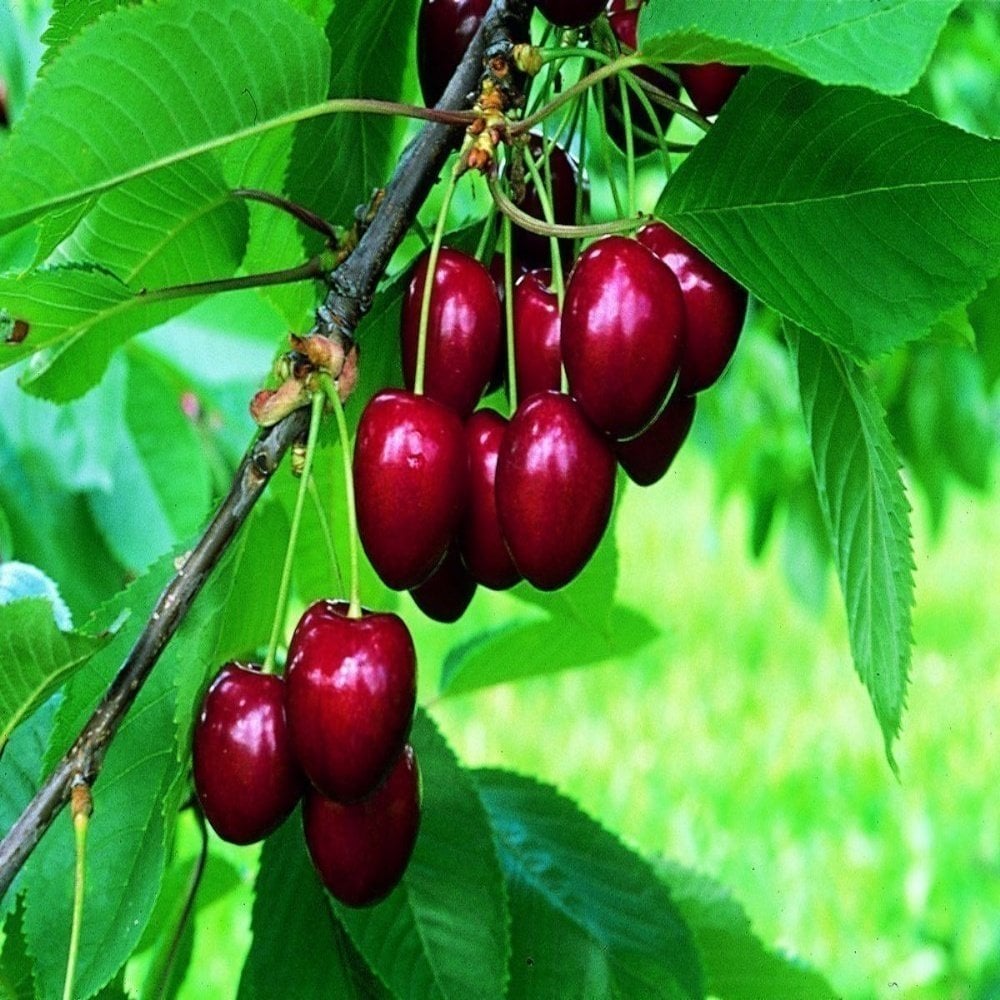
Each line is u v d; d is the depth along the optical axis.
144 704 0.52
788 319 0.50
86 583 0.76
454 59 0.53
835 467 0.51
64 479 0.71
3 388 0.72
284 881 0.55
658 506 3.17
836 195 0.49
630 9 0.53
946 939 1.30
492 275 0.52
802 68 0.45
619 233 0.50
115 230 0.52
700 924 0.62
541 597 0.60
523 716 1.97
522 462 0.49
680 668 2.18
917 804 1.68
